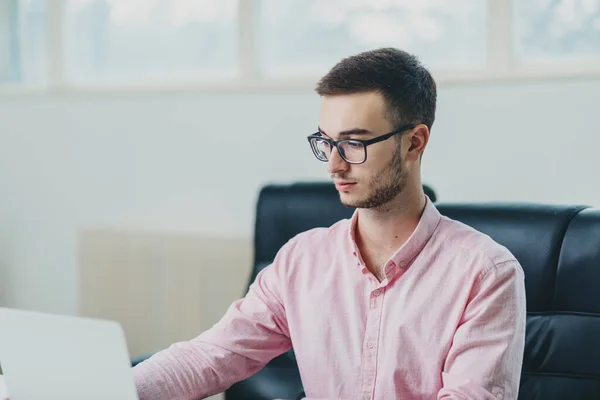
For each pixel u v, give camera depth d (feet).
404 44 8.18
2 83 10.16
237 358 4.80
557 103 7.39
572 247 4.84
